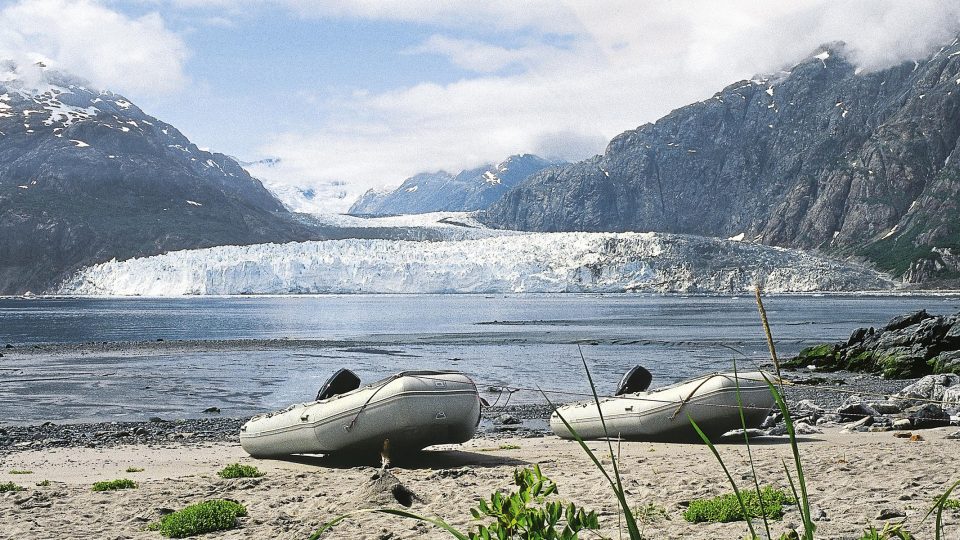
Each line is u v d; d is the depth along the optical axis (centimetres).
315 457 2266
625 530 1226
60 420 3547
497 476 1747
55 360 6806
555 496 1512
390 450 2039
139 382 5125
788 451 2081
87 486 1767
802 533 1155
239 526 1347
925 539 1066
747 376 2355
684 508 1397
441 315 15688
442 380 2053
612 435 2464
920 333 5291
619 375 5288
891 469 1703
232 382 5112
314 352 7588
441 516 1360
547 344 8331
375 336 9931
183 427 3250
